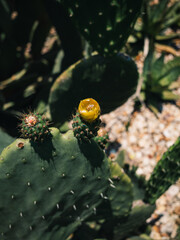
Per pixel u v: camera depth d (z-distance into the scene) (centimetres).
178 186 77
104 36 49
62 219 49
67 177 42
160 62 85
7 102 87
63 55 86
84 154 41
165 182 55
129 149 84
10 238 48
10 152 38
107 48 51
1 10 78
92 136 39
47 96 78
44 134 38
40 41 88
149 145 85
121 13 47
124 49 100
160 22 97
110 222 60
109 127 87
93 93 57
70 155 41
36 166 40
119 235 63
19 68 92
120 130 87
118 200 54
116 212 56
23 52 93
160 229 72
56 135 39
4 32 80
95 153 42
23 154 39
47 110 76
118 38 49
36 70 90
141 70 95
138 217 60
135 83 57
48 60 94
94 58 53
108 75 54
